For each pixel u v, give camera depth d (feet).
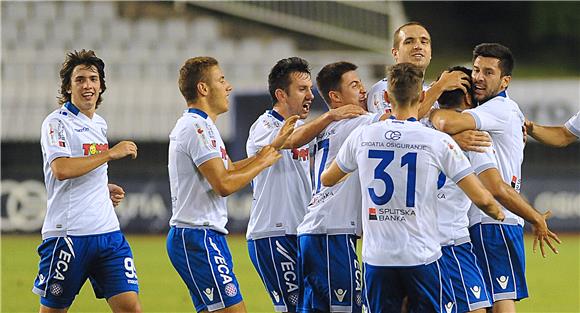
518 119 82.84
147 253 187.01
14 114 263.08
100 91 85.71
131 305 82.79
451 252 78.28
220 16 326.24
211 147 77.46
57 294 82.33
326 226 82.79
